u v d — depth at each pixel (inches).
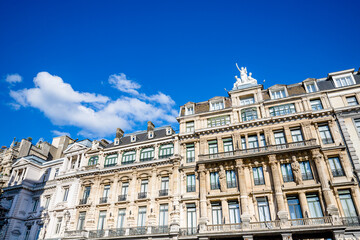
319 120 1225.4
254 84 1480.1
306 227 970.1
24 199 1704.0
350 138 1142.3
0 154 2199.8
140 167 1456.7
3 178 1872.5
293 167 1145.4
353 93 1243.8
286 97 1332.4
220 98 1489.9
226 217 1149.1
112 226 1337.4
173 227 1168.2
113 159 1588.3
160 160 1409.9
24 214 1673.2
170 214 1248.2
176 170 1355.8
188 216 1226.6
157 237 1184.8
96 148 1649.9
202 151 1352.1
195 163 1347.2
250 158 1229.7
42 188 1708.9
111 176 1508.4
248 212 1120.2
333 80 1328.7
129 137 1720.0
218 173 1264.8
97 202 1451.8
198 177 1294.3
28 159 1868.8
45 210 1589.6
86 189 1542.8
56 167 1791.3
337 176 1085.1
